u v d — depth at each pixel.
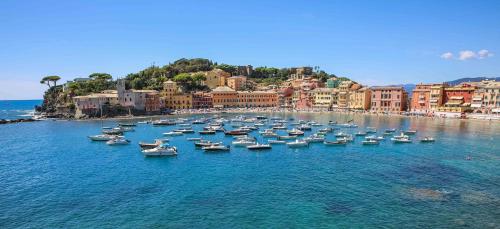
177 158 86.50
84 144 109.56
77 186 62.38
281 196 56.56
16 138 123.75
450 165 77.94
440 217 47.94
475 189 59.75
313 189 60.19
